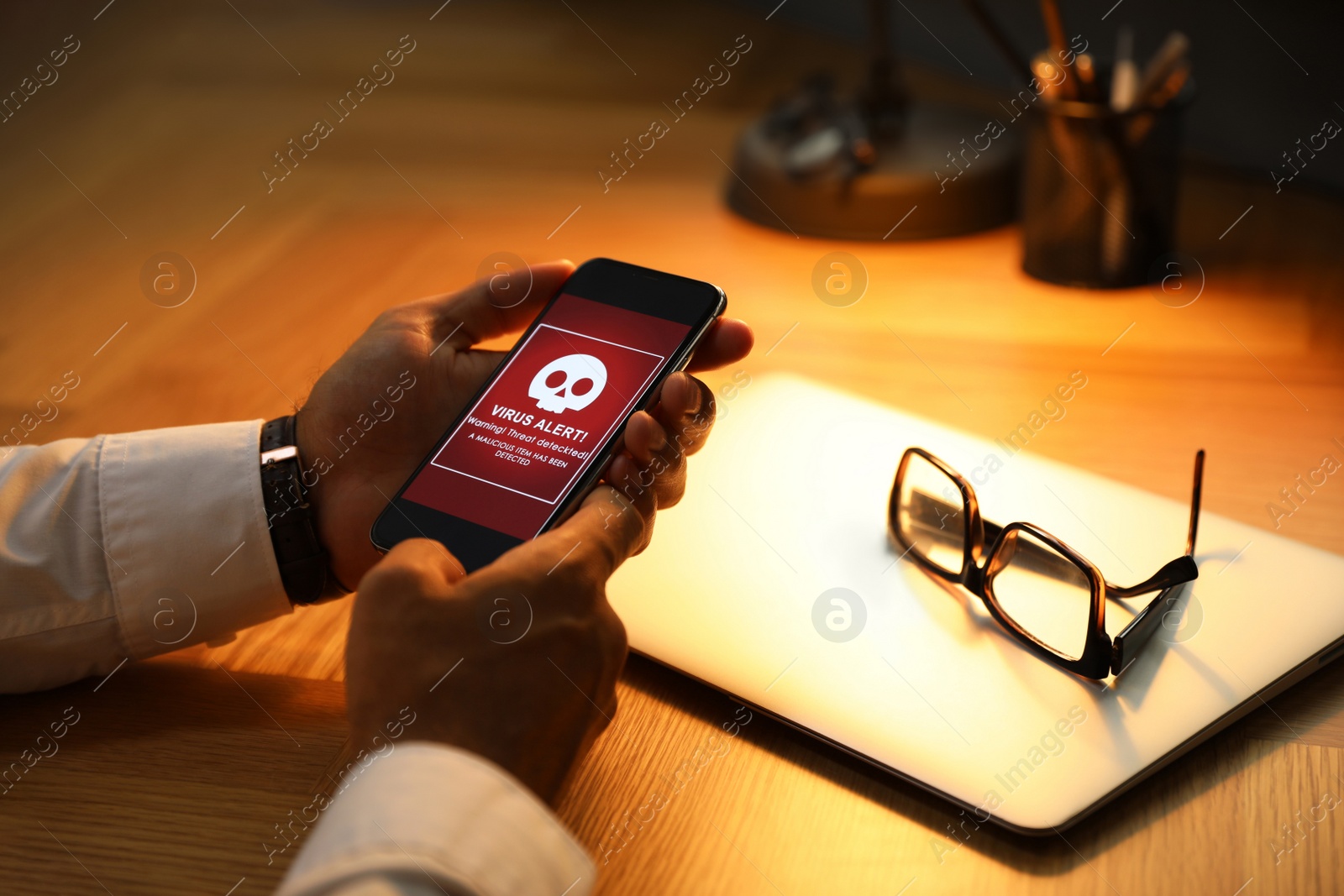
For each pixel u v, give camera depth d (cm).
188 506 52
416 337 58
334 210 105
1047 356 76
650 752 46
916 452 53
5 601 49
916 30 131
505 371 55
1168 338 77
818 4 146
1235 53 100
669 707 48
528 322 63
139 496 52
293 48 154
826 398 67
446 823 34
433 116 127
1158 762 42
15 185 114
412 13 167
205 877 40
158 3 180
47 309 88
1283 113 97
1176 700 44
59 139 126
